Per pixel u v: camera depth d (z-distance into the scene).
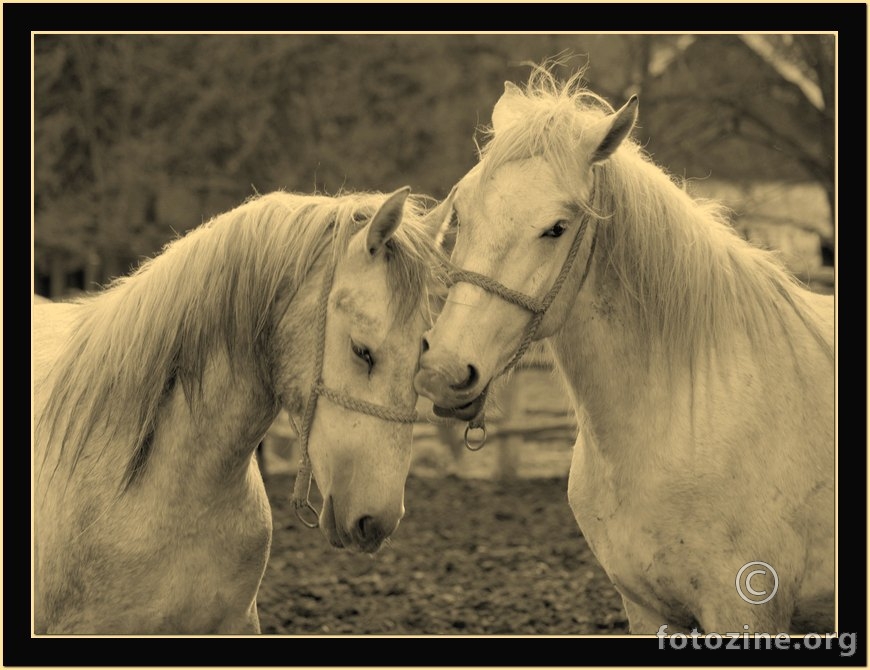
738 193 21.73
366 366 5.41
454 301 5.61
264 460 18.12
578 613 10.23
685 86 20.28
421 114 21.45
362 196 5.89
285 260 5.68
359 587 11.39
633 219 6.11
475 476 19.39
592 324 6.18
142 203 21.05
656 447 6.05
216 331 5.77
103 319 6.08
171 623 5.79
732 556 5.91
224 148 21.70
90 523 5.73
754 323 6.23
